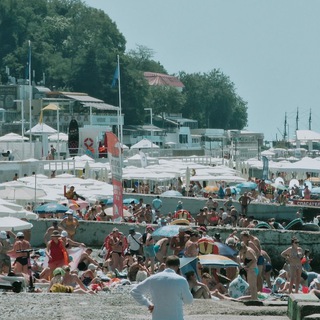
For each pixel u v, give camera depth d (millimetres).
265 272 60625
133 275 59281
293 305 36594
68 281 50250
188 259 49188
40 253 66062
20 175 134500
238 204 109125
